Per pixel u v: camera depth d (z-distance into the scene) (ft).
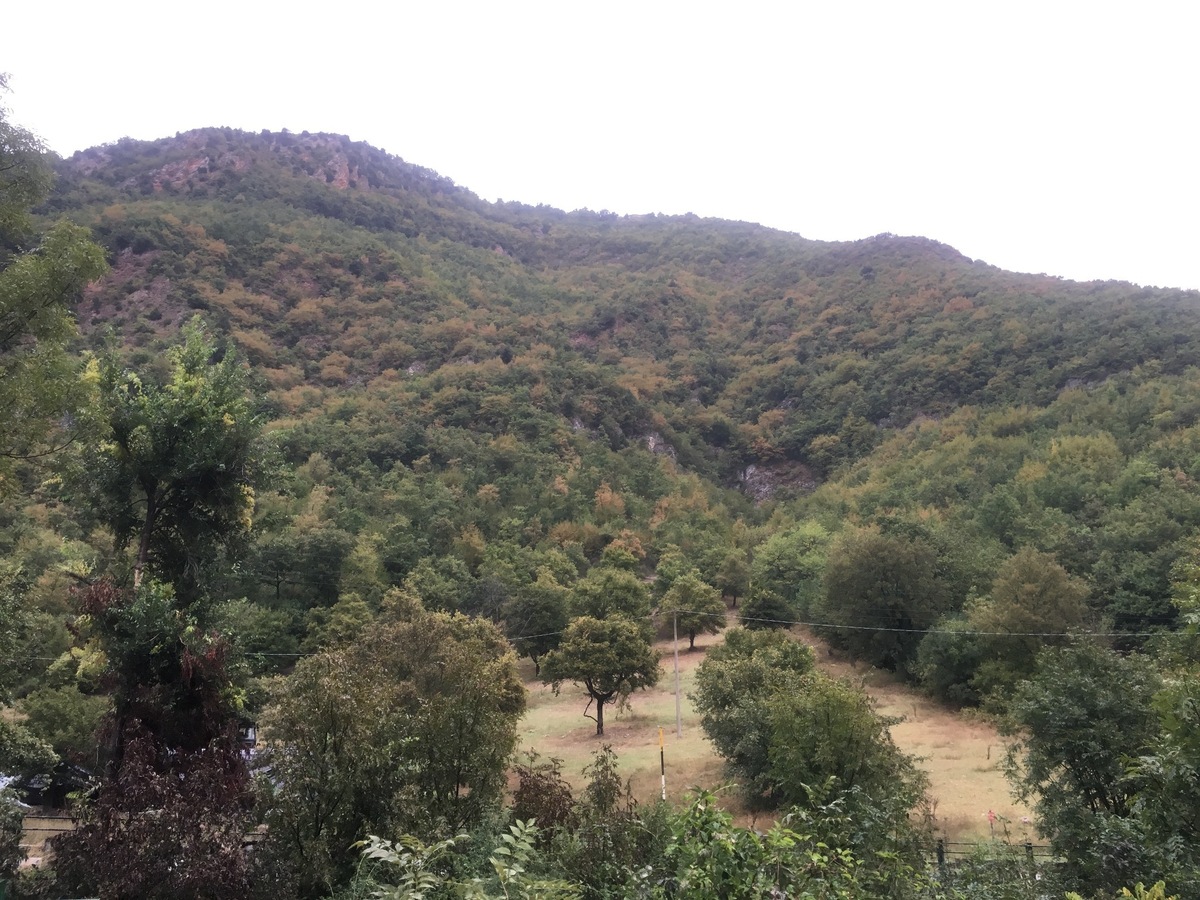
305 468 212.02
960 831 58.90
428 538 185.37
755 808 68.64
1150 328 299.38
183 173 535.19
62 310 29.96
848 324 470.80
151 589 34.83
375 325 379.96
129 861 20.72
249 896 22.18
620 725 111.55
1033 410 274.16
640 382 402.93
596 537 219.20
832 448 354.33
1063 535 146.61
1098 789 43.80
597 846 23.29
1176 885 25.31
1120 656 50.37
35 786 59.57
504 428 286.05
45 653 76.54
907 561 134.41
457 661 52.49
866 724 50.11
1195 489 151.53
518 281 554.46
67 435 34.83
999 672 105.60
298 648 129.80
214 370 46.73
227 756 27.81
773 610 165.68
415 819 25.59
